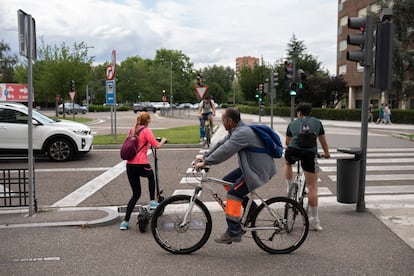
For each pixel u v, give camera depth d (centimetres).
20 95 3522
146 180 880
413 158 1211
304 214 452
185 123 3111
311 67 5359
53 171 994
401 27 3191
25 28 570
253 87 5988
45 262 428
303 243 480
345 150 599
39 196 743
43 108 6072
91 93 8225
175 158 1202
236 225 434
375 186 822
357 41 596
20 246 475
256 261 428
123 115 4656
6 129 1128
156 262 426
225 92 11019
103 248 468
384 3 3195
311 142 509
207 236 446
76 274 398
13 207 648
